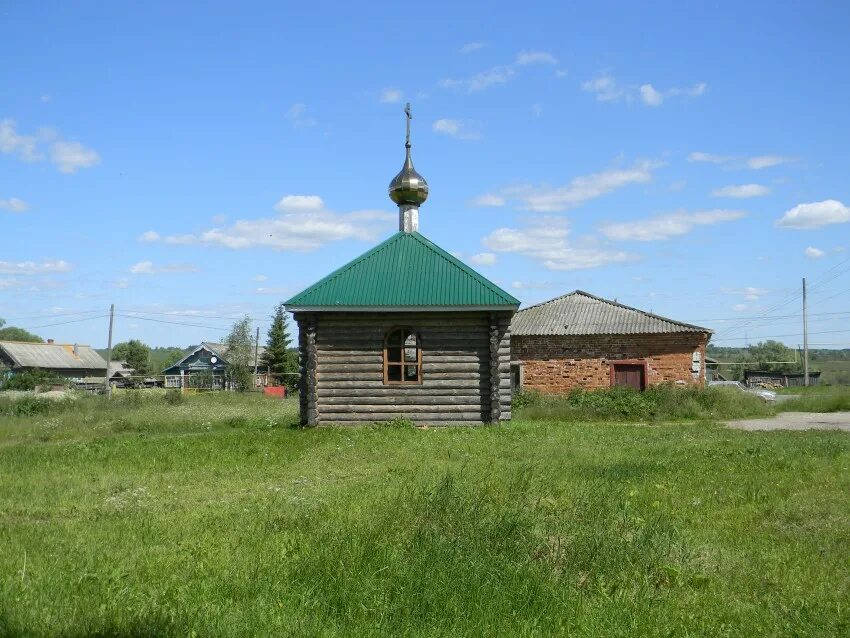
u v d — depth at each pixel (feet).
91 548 29.32
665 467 48.85
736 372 297.33
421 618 21.95
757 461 51.29
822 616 22.94
